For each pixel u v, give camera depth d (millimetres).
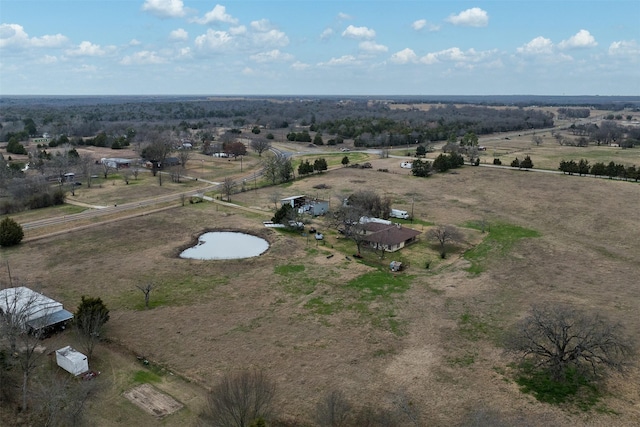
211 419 31031
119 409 33156
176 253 67125
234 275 58938
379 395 35219
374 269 61188
